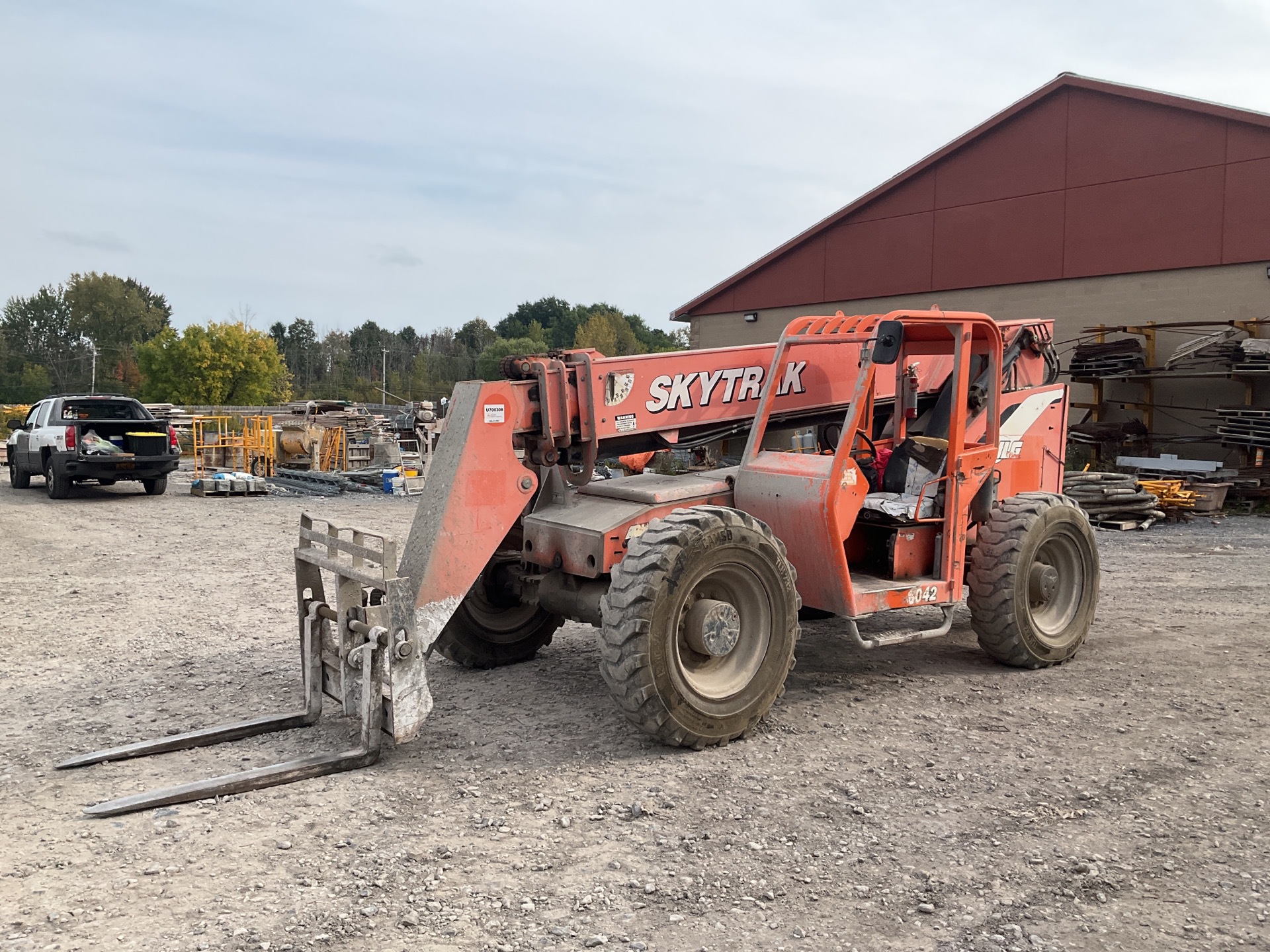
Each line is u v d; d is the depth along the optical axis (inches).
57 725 197.5
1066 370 695.1
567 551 209.2
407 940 114.8
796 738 190.2
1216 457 652.7
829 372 242.2
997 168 746.8
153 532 501.4
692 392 224.5
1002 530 235.6
